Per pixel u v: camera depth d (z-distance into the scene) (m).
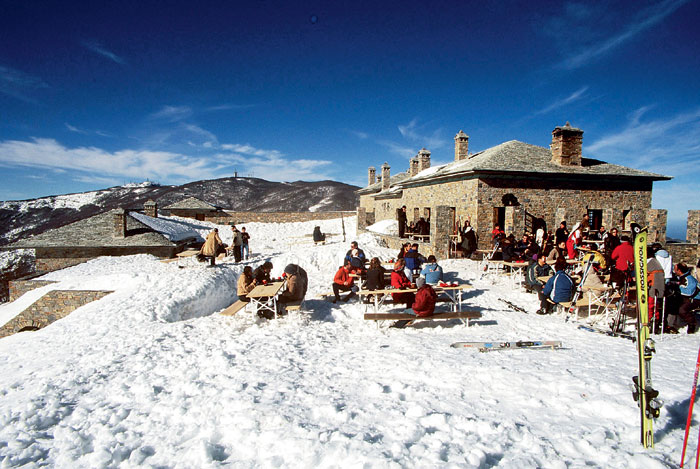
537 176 18.27
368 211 45.75
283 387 5.23
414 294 9.45
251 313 10.02
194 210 44.31
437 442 3.62
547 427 3.86
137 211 28.81
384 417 4.23
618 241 13.59
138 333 8.77
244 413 4.43
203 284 12.70
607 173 18.58
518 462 3.24
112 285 14.35
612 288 8.69
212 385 5.52
